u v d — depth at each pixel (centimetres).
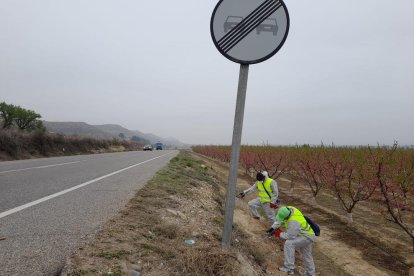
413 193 874
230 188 380
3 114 3341
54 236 392
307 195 1583
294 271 659
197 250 392
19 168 1202
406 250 832
